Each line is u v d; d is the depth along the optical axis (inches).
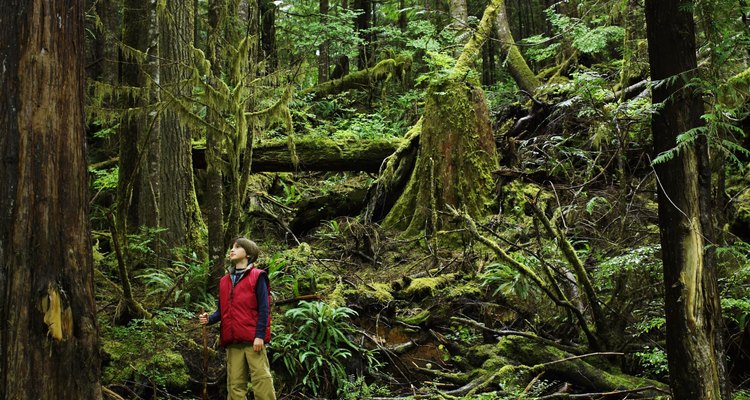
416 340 254.5
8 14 126.3
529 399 199.3
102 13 462.9
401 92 601.6
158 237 291.0
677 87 145.2
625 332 235.8
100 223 354.6
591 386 216.1
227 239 257.9
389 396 223.6
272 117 257.8
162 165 301.4
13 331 121.3
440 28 668.1
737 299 204.8
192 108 257.6
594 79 335.3
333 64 808.9
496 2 413.7
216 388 214.5
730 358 216.1
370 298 269.6
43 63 127.3
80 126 133.3
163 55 294.8
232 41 266.2
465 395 216.8
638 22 336.8
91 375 128.5
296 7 629.9
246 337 183.3
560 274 245.0
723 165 216.5
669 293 146.3
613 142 341.1
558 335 246.2
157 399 203.9
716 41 148.8
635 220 289.1
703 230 143.5
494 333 243.0
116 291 248.7
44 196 125.6
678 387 144.3
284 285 275.0
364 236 329.7
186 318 244.4
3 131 124.0
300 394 222.4
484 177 350.9
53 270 125.3
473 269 294.0
